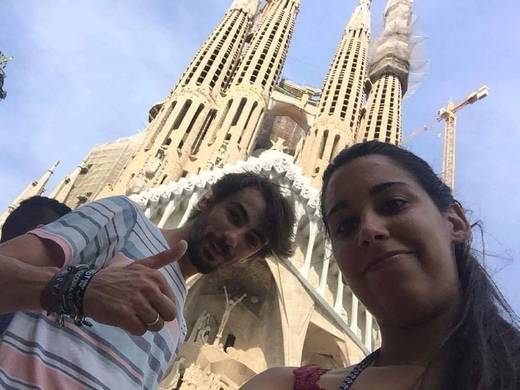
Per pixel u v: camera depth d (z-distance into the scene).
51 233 0.52
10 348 0.51
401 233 0.45
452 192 0.55
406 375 0.40
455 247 0.49
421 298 0.42
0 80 1.42
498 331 0.39
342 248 0.48
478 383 0.36
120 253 0.62
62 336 0.54
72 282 0.43
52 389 0.50
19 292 0.43
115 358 0.57
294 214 0.87
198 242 0.75
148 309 0.42
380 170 0.50
